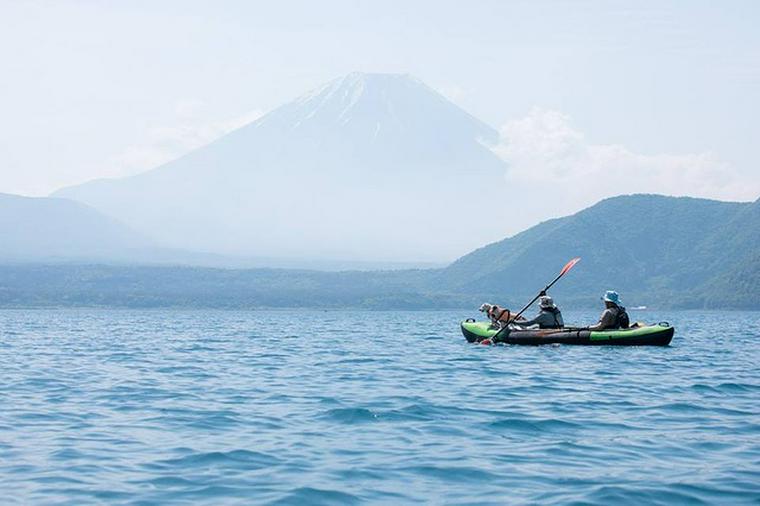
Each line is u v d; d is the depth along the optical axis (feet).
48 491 29.68
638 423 42.98
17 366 75.15
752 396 53.11
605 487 30.09
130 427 41.91
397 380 62.18
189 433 40.24
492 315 96.99
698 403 49.83
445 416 44.98
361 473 32.24
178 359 83.82
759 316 491.72
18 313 494.18
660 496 29.01
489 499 28.81
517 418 44.16
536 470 32.76
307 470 32.73
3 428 41.52
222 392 55.36
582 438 39.04
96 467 33.14
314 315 481.46
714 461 34.17
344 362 78.89
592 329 89.15
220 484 30.66
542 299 93.45
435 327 206.90
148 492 29.58
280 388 57.47
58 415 45.60
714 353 89.51
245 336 142.41
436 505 28.14
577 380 61.21
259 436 39.50
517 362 74.49
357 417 44.65
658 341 86.63
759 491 29.55
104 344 113.50
